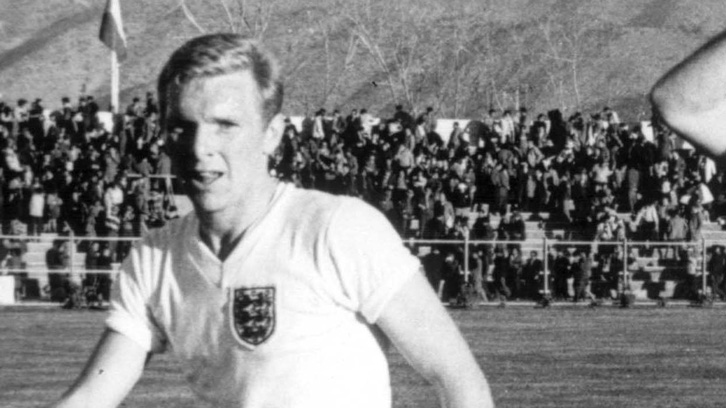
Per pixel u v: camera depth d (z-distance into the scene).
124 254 35.25
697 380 19.12
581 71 98.81
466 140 42.19
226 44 4.03
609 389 18.09
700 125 3.07
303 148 39.31
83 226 36.34
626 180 41.19
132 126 39.00
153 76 98.94
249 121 4.05
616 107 96.00
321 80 94.62
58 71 100.75
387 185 38.75
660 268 39.03
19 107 41.47
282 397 4.11
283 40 96.81
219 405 4.23
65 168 37.19
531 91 88.69
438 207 37.03
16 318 30.03
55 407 4.35
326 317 4.10
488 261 36.53
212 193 4.08
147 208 36.16
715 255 37.62
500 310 34.78
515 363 21.34
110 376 4.39
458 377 4.14
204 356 4.21
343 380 4.12
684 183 41.34
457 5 95.31
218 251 4.20
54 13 107.31
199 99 4.00
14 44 104.31
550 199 41.12
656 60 101.31
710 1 109.75
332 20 97.75
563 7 102.25
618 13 106.50
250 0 94.81
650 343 25.06
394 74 93.00
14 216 37.22
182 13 102.19
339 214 4.11
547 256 36.69
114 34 45.12
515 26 98.12
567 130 42.66
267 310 4.09
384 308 4.09
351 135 40.50
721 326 29.45
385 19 94.12
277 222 4.14
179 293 4.23
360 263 4.07
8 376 18.92
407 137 40.19
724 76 3.05
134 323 4.37
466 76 92.25
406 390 17.53
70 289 33.38
